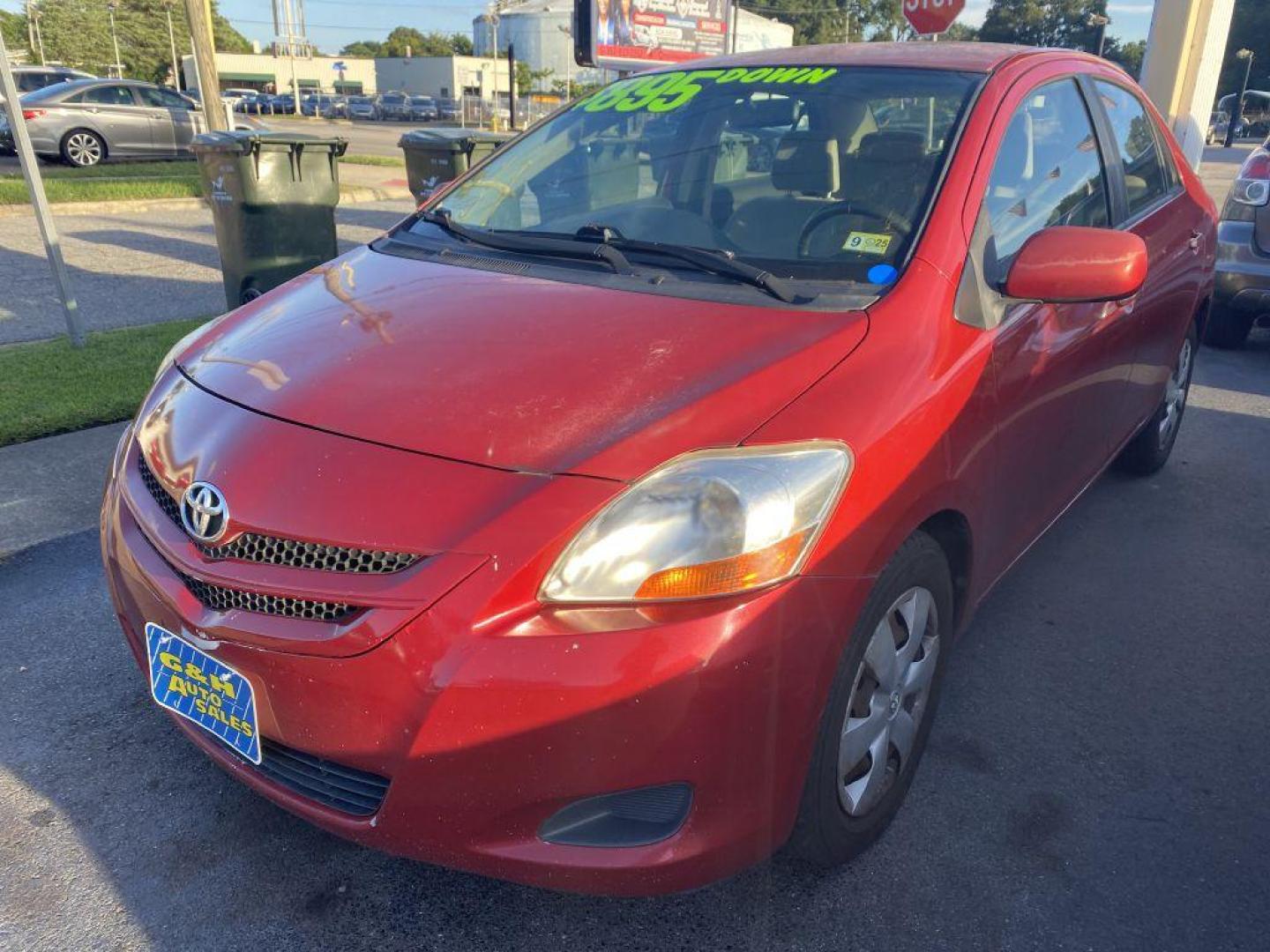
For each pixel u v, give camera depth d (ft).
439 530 5.98
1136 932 7.16
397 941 7.09
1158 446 14.98
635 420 6.36
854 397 6.71
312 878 7.64
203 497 6.60
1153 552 13.12
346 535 6.09
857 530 6.40
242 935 7.12
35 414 15.96
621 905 7.36
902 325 7.38
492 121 171.42
